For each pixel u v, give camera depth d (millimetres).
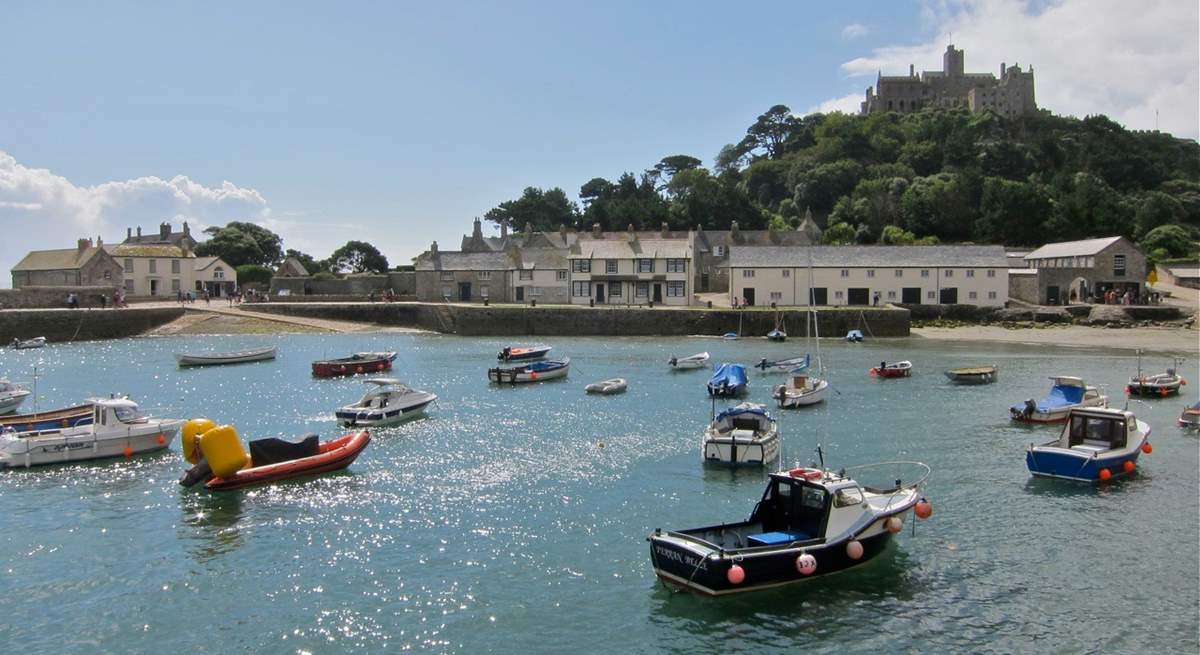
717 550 21703
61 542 26156
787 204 163000
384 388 46094
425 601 21906
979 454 36469
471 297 116438
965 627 20500
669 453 37000
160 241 154125
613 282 112438
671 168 197000
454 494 30859
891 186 153125
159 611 21391
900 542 25781
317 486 31906
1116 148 182500
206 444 31047
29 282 114500
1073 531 26719
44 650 19438
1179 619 20797
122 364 69562
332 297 112188
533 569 23906
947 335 90438
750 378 59938
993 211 141000
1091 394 44938
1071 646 19578
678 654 19328
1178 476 32750
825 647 19609
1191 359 69812
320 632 20281
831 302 102000
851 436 40188
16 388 49688
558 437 40312
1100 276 104875
